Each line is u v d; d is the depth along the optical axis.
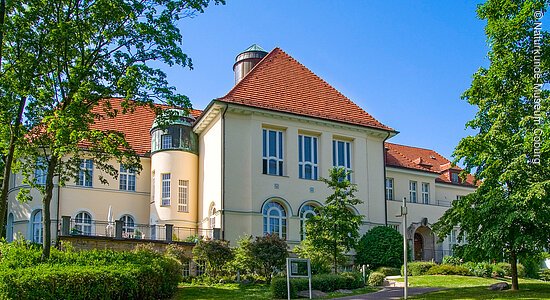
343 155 37.00
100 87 22.78
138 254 22.88
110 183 36.62
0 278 16.70
